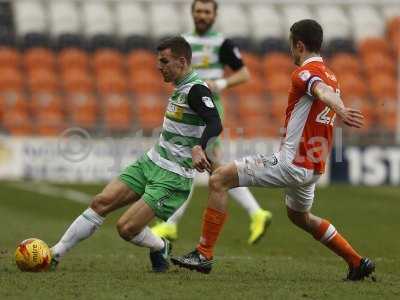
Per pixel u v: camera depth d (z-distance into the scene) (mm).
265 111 90750
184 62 29500
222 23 102000
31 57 94625
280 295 25812
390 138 79938
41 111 88875
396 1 106688
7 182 75250
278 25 102688
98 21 98938
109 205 30156
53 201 63250
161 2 104000
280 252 39438
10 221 50781
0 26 97938
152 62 96312
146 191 29734
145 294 25375
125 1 103312
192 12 42562
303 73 27500
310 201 29125
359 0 106312
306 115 27953
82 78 93375
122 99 90750
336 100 26281
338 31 101625
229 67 42719
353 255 29203
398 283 29047
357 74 97625
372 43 100438
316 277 30156
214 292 25969
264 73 95812
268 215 41281
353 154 79250
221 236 45781
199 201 64688
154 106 89250
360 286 27969
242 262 34156
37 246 29453
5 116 87125
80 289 26062
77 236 30016
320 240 29484
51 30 98438
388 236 47062
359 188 76375
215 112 28953
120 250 37969
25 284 26812
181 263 28547
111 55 96250
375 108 92875
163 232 39344
